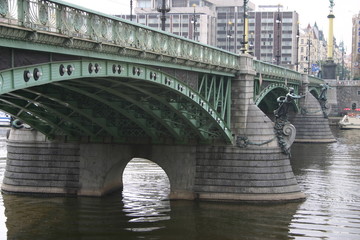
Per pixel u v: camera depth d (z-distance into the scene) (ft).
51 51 76.33
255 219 131.75
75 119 136.26
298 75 279.90
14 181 152.15
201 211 137.69
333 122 422.00
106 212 135.54
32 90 105.09
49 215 132.16
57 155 151.12
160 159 150.00
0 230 120.78
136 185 167.94
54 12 75.51
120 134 148.36
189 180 149.28
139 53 99.81
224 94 150.20
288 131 150.00
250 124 149.79
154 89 120.47
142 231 121.70
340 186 173.17
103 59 90.79
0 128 322.96
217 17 512.63
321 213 137.80
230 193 147.02
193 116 136.67
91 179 149.89
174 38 114.73
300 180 183.73
